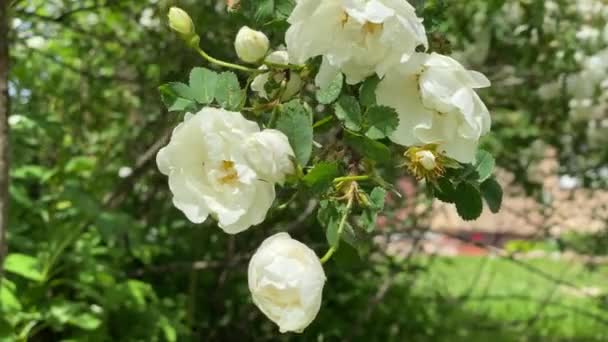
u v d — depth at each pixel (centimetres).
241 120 30
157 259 95
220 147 30
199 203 30
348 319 105
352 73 32
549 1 84
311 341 96
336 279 105
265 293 29
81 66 98
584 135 104
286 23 36
